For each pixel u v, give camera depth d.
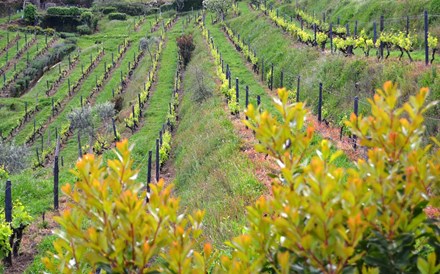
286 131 2.55
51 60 56.88
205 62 35.19
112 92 42.31
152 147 21.52
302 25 34.69
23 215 9.60
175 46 50.66
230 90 20.36
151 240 2.37
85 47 62.38
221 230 7.40
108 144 26.22
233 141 14.13
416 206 2.38
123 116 31.66
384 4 26.12
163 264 2.44
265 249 2.38
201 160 14.86
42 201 13.28
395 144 2.44
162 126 24.53
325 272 2.12
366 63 18.17
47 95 45.56
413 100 2.43
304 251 2.16
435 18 21.27
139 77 41.91
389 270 2.28
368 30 25.61
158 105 31.78
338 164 10.59
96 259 2.27
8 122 38.75
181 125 23.75
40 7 78.81
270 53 30.59
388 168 2.48
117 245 2.24
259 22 41.12
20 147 26.61
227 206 8.88
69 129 33.31
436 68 14.38
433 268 2.17
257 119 2.61
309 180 2.20
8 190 9.64
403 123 2.45
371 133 2.56
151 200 2.41
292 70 25.05
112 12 76.69
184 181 14.69
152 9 77.69
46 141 34.38
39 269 8.79
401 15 23.91
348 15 29.23
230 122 16.59
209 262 2.62
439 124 11.30
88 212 2.42
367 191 2.39
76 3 81.12
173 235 2.40
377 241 2.29
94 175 2.42
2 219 9.51
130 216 2.24
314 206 2.10
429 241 2.48
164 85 36.78
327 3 36.09
